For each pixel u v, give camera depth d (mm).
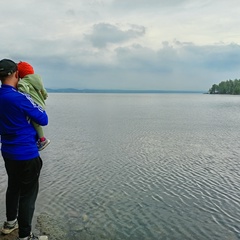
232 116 24984
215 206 4520
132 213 4176
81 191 5078
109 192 5082
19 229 2510
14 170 2396
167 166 7145
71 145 10164
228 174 6410
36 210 4078
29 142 2359
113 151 9102
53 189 5117
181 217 4094
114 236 3459
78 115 25250
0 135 2412
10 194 2674
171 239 3471
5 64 2283
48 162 7410
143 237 3477
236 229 3764
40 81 2494
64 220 3799
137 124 17891
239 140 11781
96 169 6738
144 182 5742
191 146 10227
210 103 55562
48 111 30938
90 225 3703
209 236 3570
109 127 16172
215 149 9664
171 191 5215
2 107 2281
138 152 8969
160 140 11594
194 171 6664
